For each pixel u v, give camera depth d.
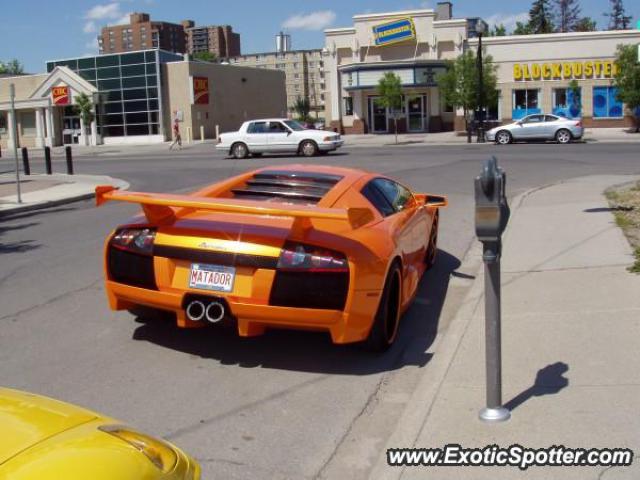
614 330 5.26
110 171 24.56
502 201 3.71
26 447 2.40
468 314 6.04
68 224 12.43
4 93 55.41
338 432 4.24
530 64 41.53
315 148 28.03
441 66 42.75
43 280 8.02
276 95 62.25
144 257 5.20
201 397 4.75
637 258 7.35
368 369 5.23
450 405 4.20
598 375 4.48
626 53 36.34
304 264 4.78
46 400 2.90
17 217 14.13
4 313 6.73
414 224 6.62
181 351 5.62
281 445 4.08
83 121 52.06
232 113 55.91
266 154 30.62
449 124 44.41
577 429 3.80
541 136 31.41
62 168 27.53
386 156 25.27
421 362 5.36
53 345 5.79
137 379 5.05
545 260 7.70
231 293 4.89
